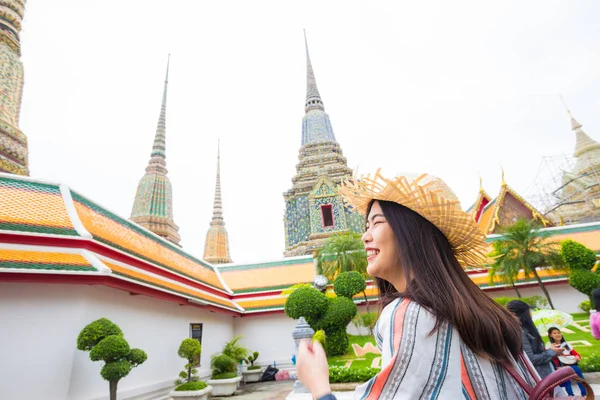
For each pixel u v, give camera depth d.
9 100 21.39
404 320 1.10
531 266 19.77
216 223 60.19
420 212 1.37
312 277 25.28
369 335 19.12
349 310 15.70
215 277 24.61
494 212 29.53
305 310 15.52
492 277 21.45
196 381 14.05
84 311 9.49
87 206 12.36
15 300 8.66
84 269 9.10
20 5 23.22
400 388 1.00
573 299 21.98
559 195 43.06
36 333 8.66
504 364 1.10
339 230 36.28
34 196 10.53
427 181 1.48
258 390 16.11
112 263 11.02
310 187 41.56
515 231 20.44
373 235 1.46
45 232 9.52
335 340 15.50
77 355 9.18
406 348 1.03
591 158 45.78
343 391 9.57
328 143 48.47
